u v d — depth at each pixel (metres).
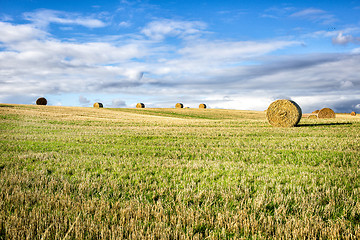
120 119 29.80
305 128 17.11
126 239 2.96
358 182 5.11
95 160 7.66
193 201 4.27
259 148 9.77
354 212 3.69
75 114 35.25
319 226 3.26
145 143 11.64
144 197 4.32
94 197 4.44
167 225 3.32
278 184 5.05
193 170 6.45
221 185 5.05
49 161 7.48
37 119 25.42
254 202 4.04
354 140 10.94
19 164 7.00
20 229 3.18
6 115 27.48
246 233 3.21
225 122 23.91
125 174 5.93
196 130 16.84
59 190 4.73
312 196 4.30
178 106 71.62
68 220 3.49
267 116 19.70
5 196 4.29
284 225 3.33
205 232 3.21
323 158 7.66
